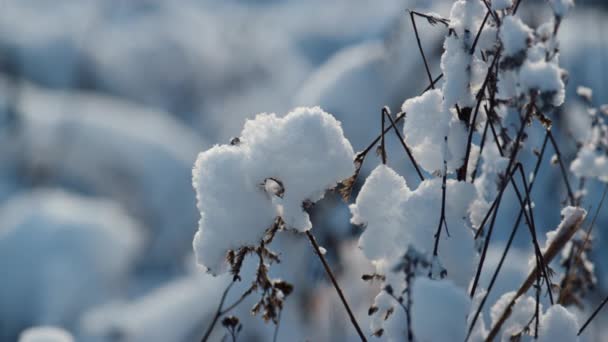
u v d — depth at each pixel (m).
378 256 1.85
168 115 20.81
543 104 1.58
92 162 15.62
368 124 7.11
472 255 1.81
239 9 27.09
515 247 5.84
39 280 10.85
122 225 12.47
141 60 21.11
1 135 15.75
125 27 22.22
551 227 5.80
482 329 1.98
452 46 1.87
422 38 6.48
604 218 5.99
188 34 22.00
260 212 1.72
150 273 13.73
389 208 1.87
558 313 1.92
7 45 21.12
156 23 22.17
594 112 2.48
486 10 1.87
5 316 10.62
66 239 11.50
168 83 21.23
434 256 1.76
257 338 4.77
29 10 23.02
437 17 1.89
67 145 15.39
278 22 25.23
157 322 8.58
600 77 6.65
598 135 2.46
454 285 1.65
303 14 25.55
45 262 11.05
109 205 14.18
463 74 1.85
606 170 2.38
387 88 7.00
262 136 1.74
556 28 1.70
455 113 1.90
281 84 21.45
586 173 2.40
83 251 11.48
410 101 1.91
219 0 27.97
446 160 1.84
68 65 21.09
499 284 4.06
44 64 21.09
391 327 1.72
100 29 21.91
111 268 11.67
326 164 1.73
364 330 3.68
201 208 1.72
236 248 1.72
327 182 1.73
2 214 12.88
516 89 1.69
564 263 2.32
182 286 9.67
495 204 1.84
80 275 11.14
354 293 4.09
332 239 4.61
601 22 7.15
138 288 12.52
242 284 5.04
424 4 7.02
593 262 2.43
